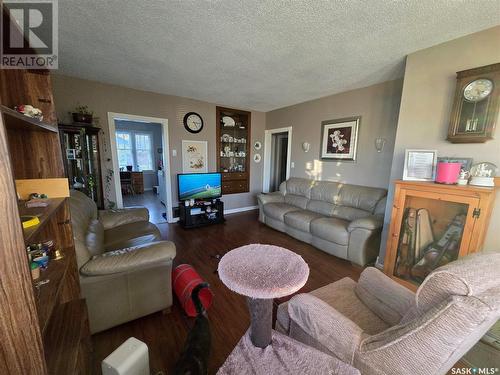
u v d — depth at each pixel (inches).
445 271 26.4
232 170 188.1
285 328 47.3
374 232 94.3
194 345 41.2
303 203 145.6
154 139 309.6
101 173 123.2
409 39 71.7
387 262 82.4
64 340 37.2
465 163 68.3
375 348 31.1
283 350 28.0
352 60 88.1
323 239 111.0
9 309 21.3
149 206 208.5
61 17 61.6
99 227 81.3
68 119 114.5
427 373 27.5
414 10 57.2
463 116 67.4
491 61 64.2
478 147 66.7
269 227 150.1
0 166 19.4
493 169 63.9
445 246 68.8
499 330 55.4
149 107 138.9
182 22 64.1
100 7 57.4
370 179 122.6
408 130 83.0
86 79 117.0
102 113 124.1
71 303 47.1
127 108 131.5
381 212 106.4
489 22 61.5
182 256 105.7
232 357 27.4
